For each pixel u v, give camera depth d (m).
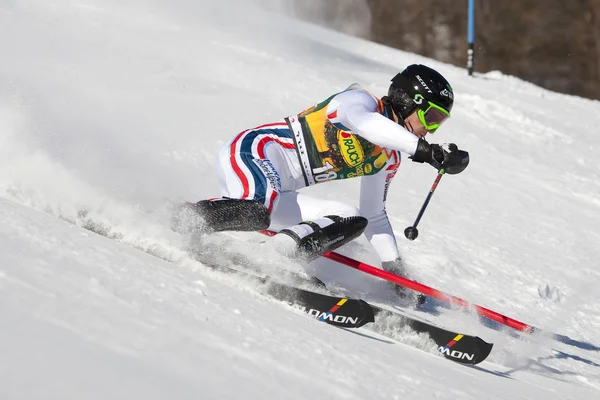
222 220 10.54
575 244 21.20
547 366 11.95
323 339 7.64
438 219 19.47
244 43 33.03
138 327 5.55
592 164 29.91
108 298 5.97
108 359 4.74
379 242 13.20
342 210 11.79
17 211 8.41
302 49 37.00
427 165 23.66
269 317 7.73
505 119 32.88
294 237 10.74
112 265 7.23
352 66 36.09
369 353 7.85
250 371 5.60
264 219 10.83
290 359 6.29
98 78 21.73
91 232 9.16
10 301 5.09
